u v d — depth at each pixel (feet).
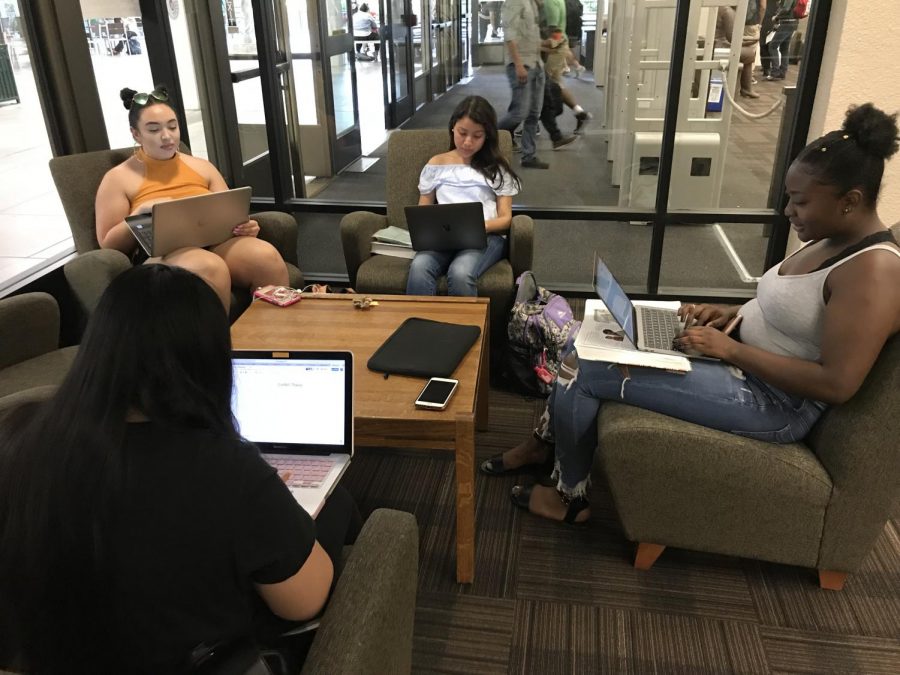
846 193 4.70
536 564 6.31
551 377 8.74
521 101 12.93
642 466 5.60
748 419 5.50
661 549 6.13
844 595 5.88
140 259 9.09
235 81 13.87
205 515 2.61
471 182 9.68
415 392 5.89
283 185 12.32
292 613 3.14
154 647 2.69
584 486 6.58
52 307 7.22
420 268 9.14
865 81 9.50
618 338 5.97
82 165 9.22
